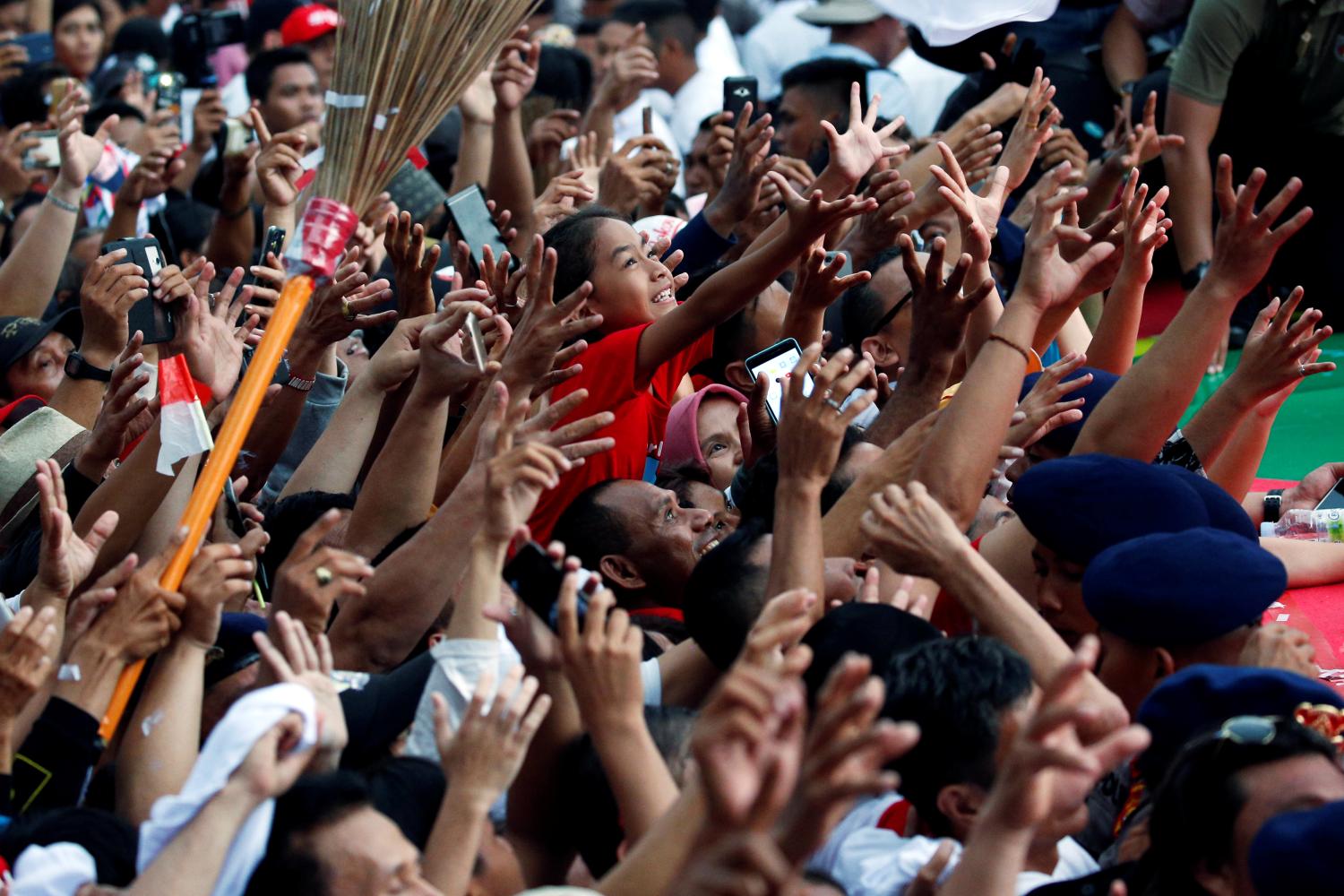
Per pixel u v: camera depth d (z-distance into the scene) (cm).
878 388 1667
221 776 834
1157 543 1043
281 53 2850
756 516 1297
